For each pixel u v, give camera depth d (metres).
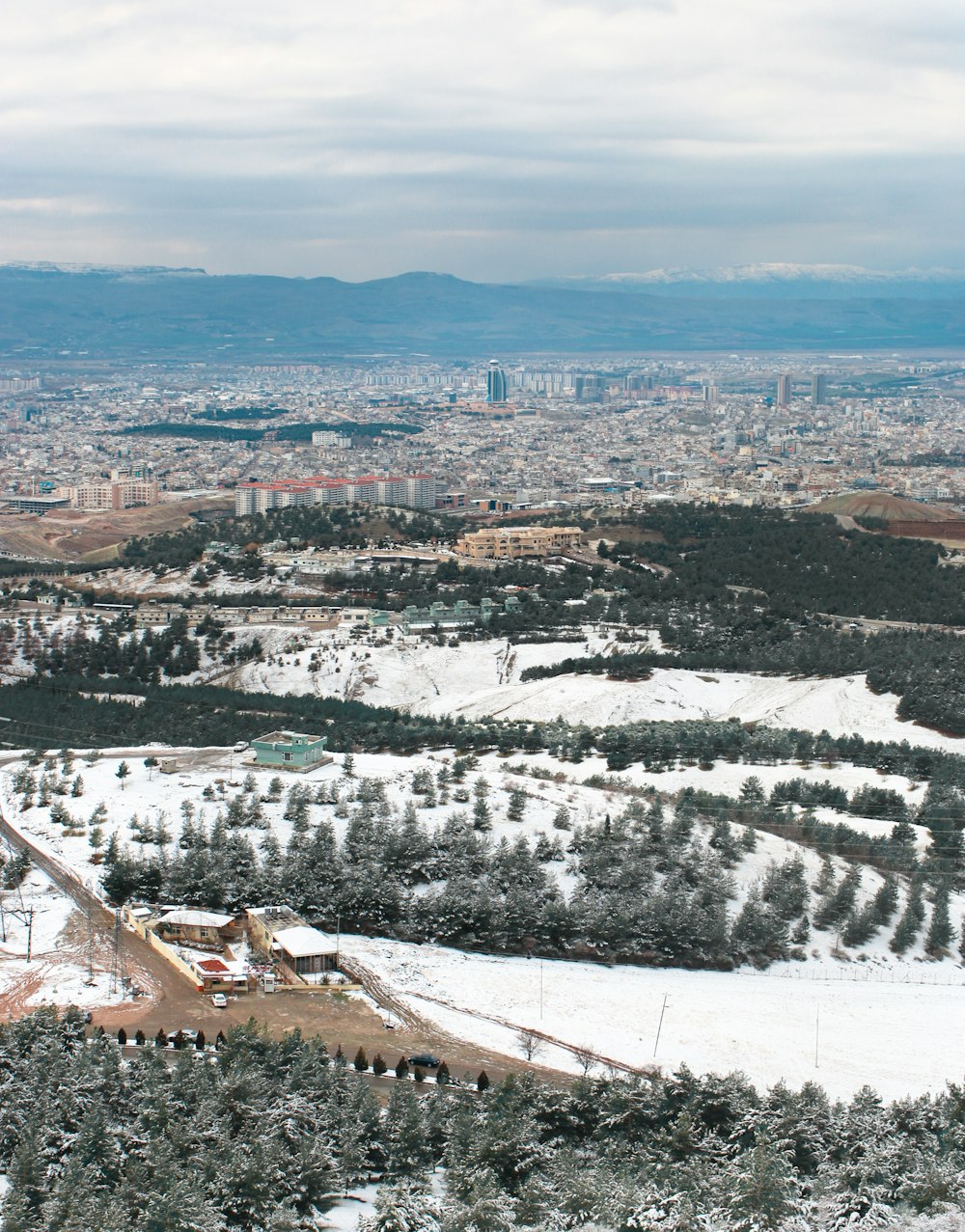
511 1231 152.50
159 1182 155.00
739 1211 156.00
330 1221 156.75
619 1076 192.38
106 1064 172.75
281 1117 167.25
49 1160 161.38
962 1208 159.12
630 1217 154.12
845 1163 168.88
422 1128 167.25
